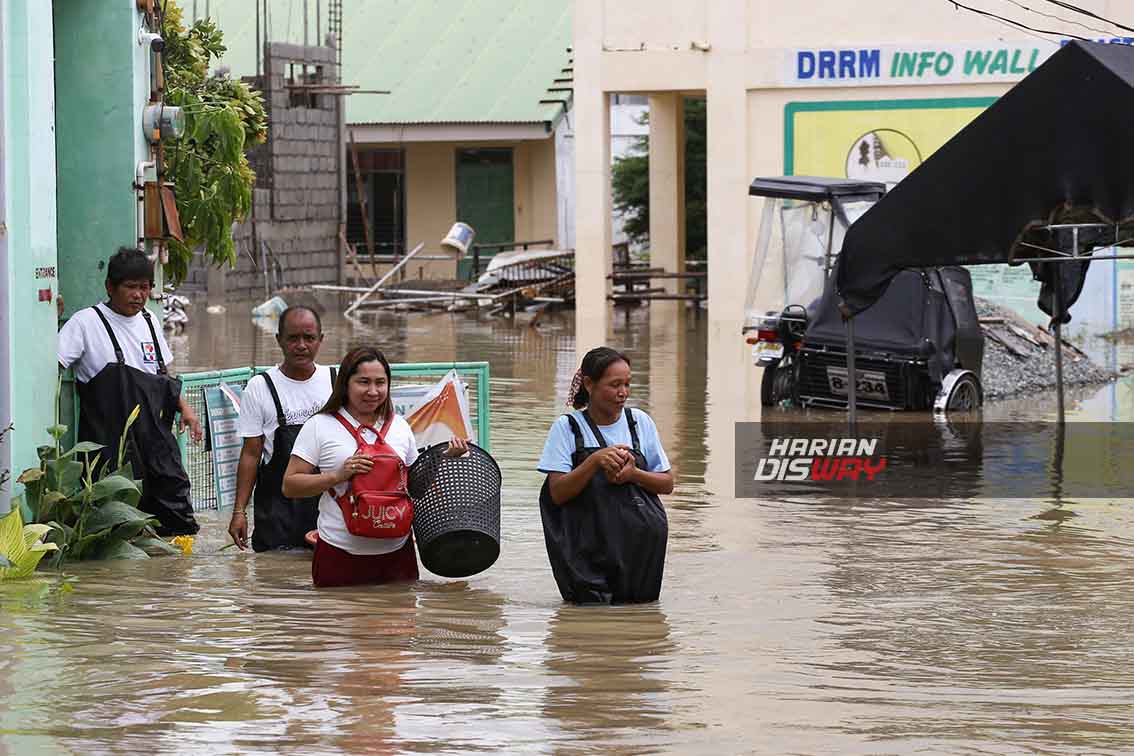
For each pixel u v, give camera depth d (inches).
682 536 532.1
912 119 1443.2
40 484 471.5
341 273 2172.7
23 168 466.6
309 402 482.3
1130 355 1174.3
